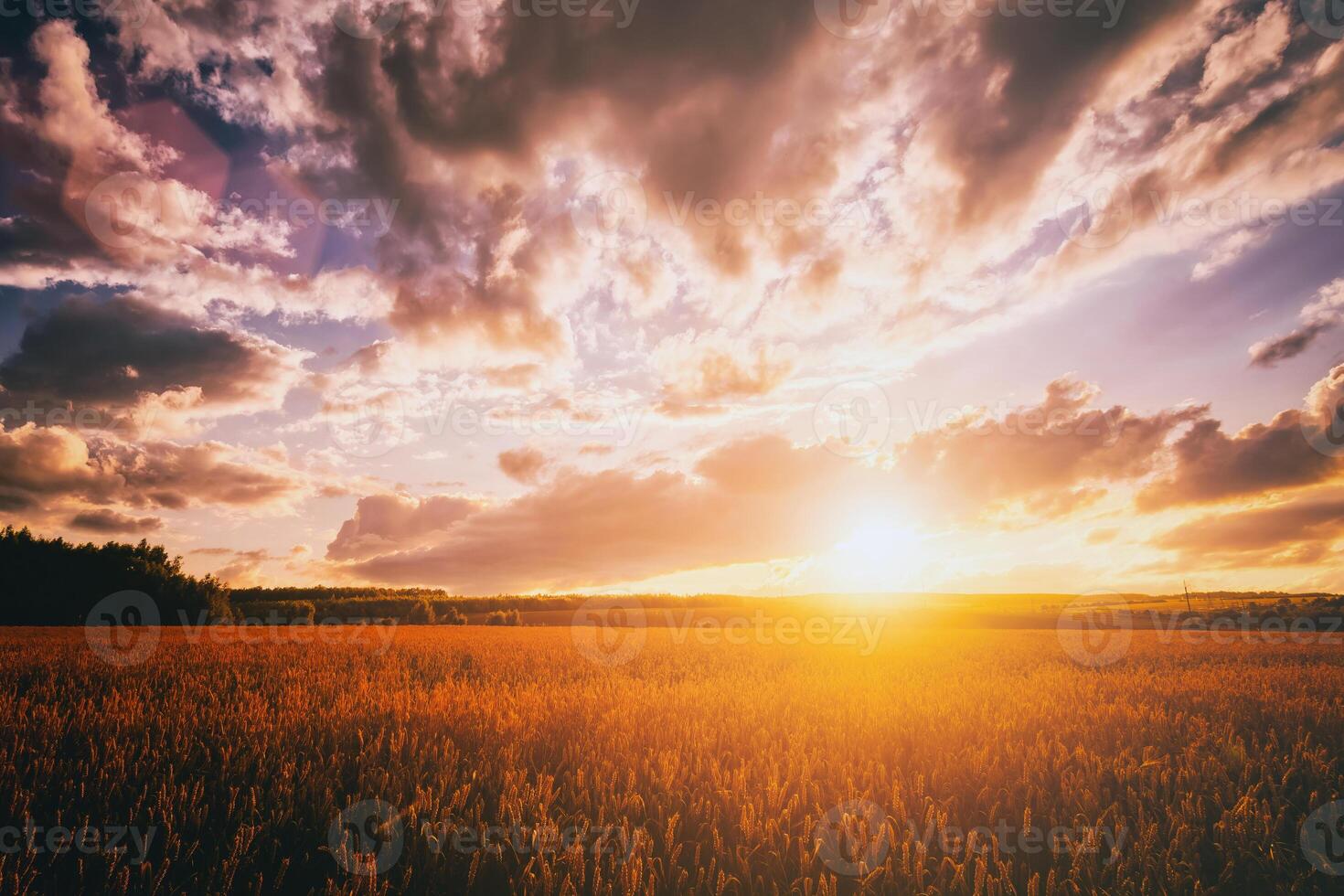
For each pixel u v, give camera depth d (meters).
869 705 7.93
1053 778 5.16
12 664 10.94
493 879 3.40
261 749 5.01
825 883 3.23
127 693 8.07
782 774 5.12
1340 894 3.54
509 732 5.93
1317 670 13.07
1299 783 5.18
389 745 5.37
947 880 3.53
